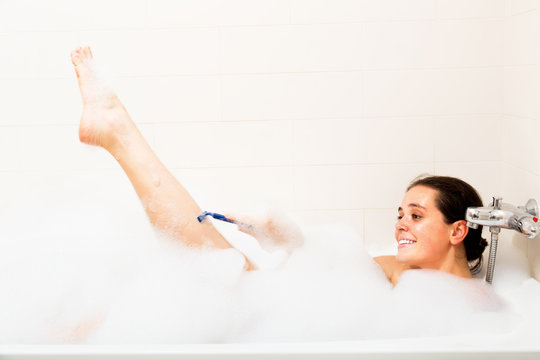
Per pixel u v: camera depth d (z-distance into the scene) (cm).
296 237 174
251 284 152
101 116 160
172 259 156
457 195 157
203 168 218
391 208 218
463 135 213
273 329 143
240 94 214
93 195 218
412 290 150
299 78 212
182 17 210
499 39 208
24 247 162
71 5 211
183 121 216
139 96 214
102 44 212
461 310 142
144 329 140
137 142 161
